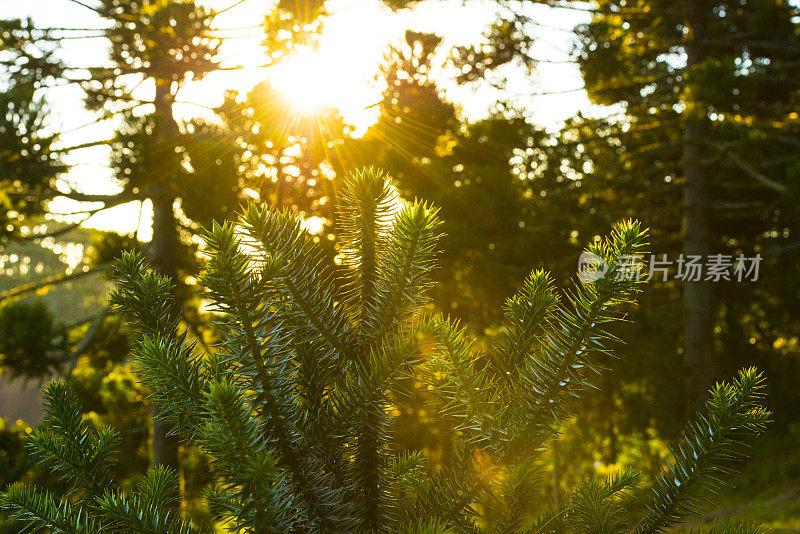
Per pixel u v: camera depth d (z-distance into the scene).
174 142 8.52
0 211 8.64
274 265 0.67
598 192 13.99
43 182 9.11
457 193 10.85
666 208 11.95
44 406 0.81
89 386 9.59
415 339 0.71
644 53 13.09
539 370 0.73
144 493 0.78
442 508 0.81
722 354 14.22
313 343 0.76
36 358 8.70
